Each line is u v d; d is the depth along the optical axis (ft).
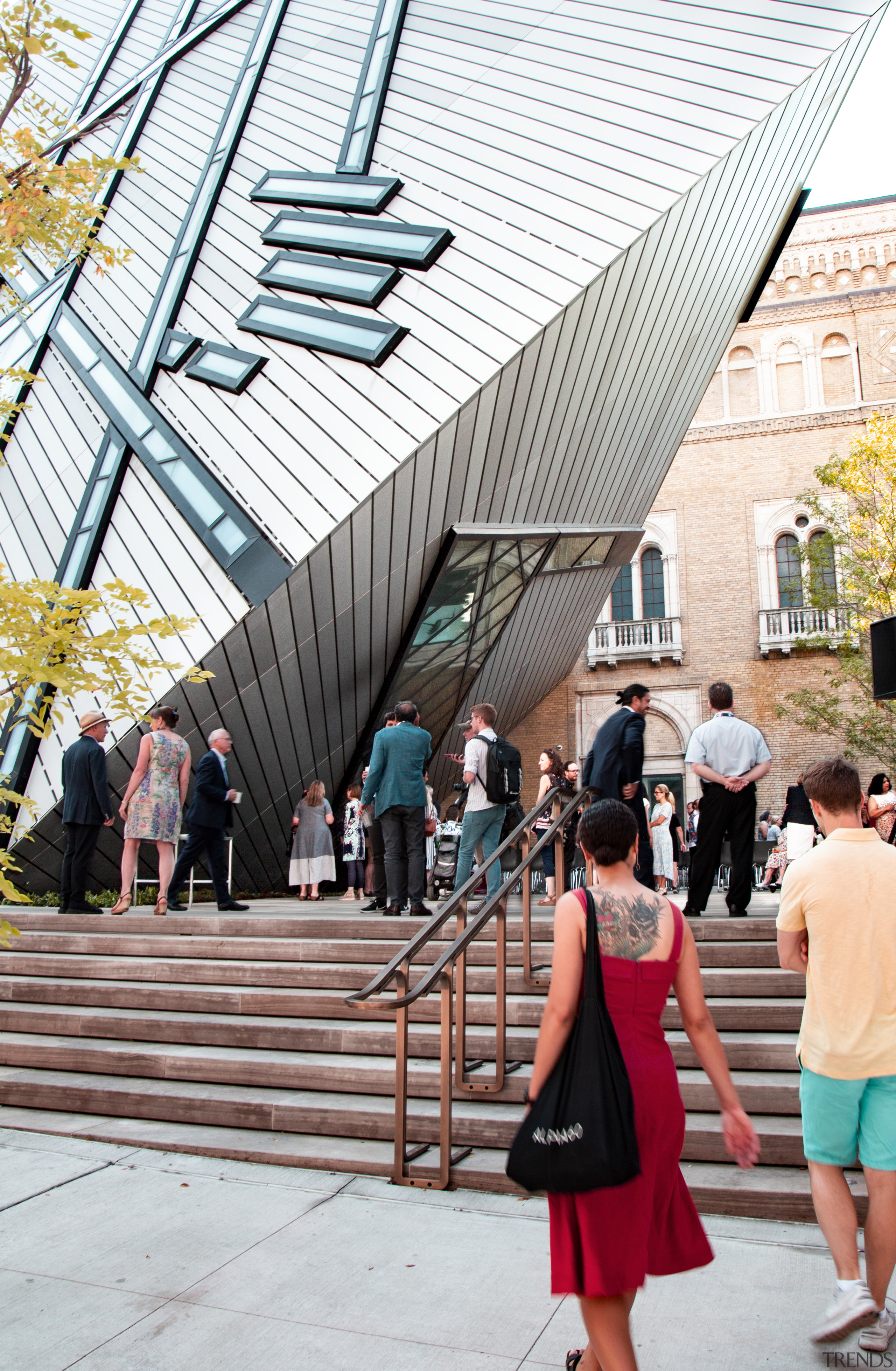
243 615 33.30
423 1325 9.71
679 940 8.36
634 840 8.72
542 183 34.81
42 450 40.04
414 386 33.32
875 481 63.67
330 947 21.83
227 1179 14.16
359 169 37.78
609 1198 7.42
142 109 45.34
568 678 79.36
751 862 22.56
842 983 9.61
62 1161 15.10
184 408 37.04
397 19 41.34
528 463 39.58
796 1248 11.33
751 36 34.42
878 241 77.30
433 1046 17.19
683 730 76.07
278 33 44.62
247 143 41.60
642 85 35.40
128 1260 11.38
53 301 42.65
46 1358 9.20
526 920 18.85
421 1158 14.37
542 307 32.40
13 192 17.66
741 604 75.97
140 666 15.20
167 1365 9.07
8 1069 19.45
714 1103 14.52
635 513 59.47
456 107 38.06
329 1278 10.82
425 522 36.50
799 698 64.28
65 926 26.68
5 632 14.35
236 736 38.81
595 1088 7.48
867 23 32.27
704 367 53.21
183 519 35.37
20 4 15.72
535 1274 10.84
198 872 42.55
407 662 43.68
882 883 9.73
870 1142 9.38
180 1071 17.92
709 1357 8.92
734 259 44.50
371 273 35.37
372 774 25.29
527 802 77.20
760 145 34.45
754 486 77.05
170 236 40.98
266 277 37.45
